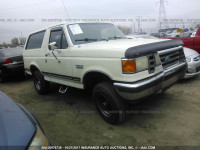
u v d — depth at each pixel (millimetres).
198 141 2645
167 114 3453
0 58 7086
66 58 3678
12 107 2201
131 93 2617
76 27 3863
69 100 4637
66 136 3031
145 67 2727
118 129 3096
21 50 7668
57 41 3994
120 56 2660
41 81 4961
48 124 3482
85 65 3246
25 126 1897
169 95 4305
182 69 3572
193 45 6500
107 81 3113
